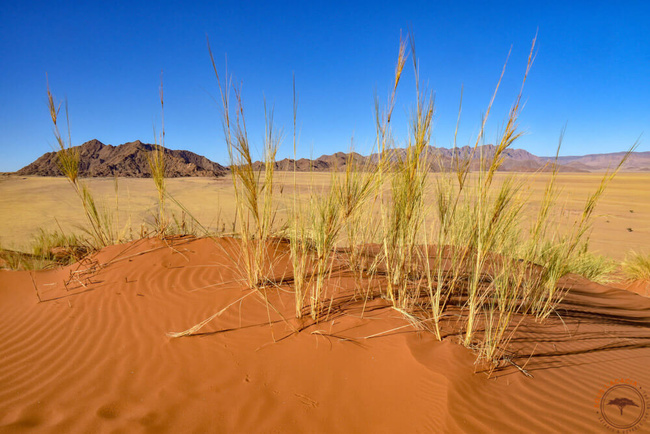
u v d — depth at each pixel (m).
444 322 3.15
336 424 2.22
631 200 30.83
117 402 2.50
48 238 7.68
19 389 2.67
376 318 3.19
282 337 3.07
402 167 3.13
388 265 3.46
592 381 2.45
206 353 2.97
